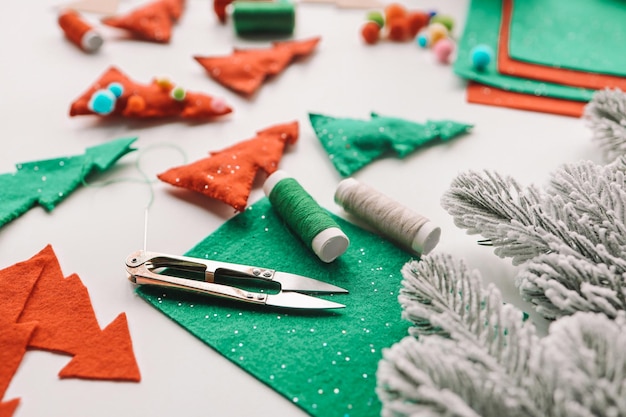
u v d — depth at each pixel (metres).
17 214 0.39
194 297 0.35
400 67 0.50
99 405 0.32
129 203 0.40
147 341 0.34
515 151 0.43
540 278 0.31
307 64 0.50
